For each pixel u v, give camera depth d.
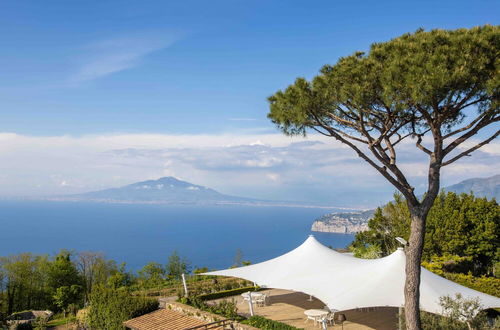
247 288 25.53
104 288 24.00
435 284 17.09
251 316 18.02
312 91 13.41
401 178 13.27
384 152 13.34
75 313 35.22
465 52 10.07
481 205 31.47
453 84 10.18
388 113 12.75
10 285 49.19
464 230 31.70
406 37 12.23
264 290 25.38
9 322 32.09
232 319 18.06
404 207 35.44
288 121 14.18
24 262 50.06
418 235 13.06
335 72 12.65
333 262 21.67
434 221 33.53
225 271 23.06
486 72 9.96
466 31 10.91
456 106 11.41
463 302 14.73
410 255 13.20
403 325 15.66
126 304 21.39
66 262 50.09
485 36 10.12
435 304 15.47
